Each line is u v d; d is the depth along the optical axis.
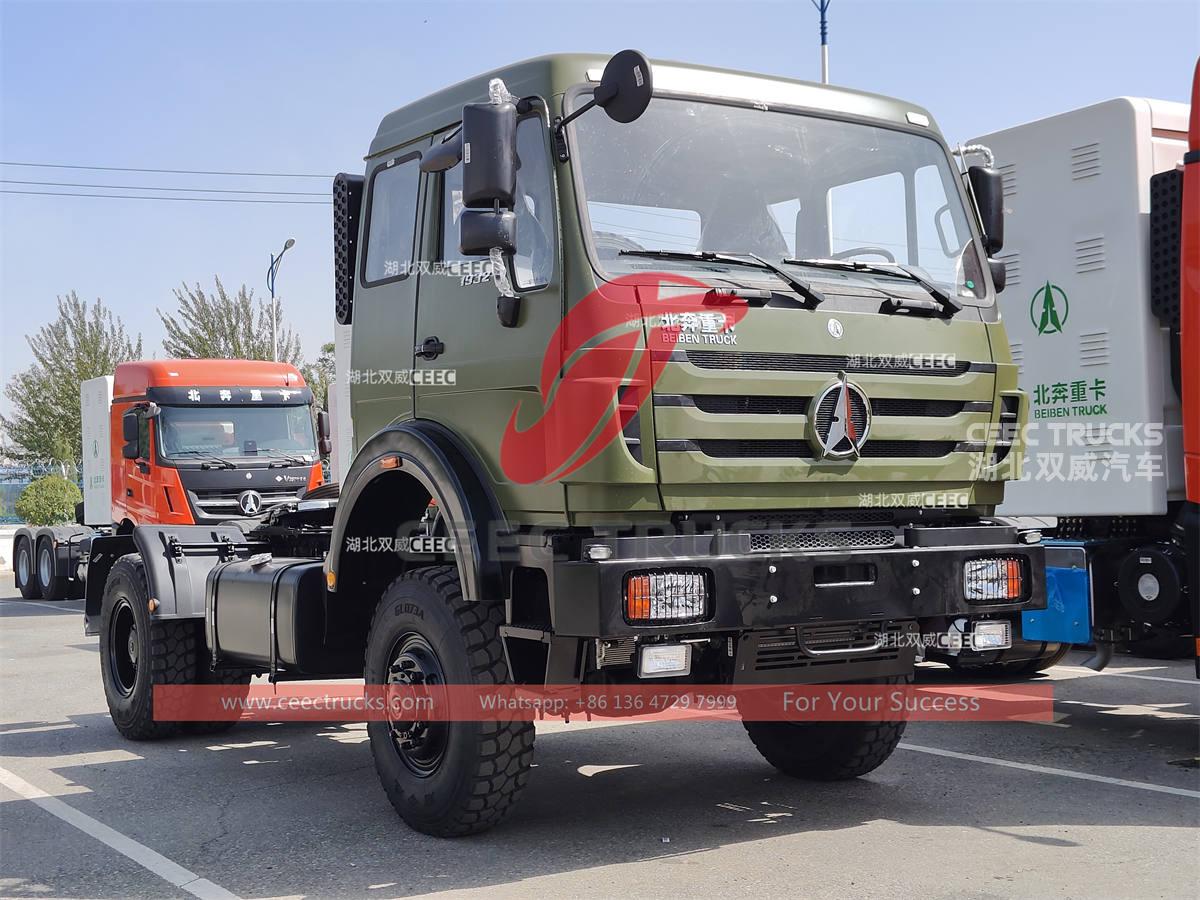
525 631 5.14
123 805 6.45
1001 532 5.58
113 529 15.07
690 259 5.14
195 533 8.25
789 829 5.64
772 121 5.61
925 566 5.25
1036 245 7.99
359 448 6.44
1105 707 8.83
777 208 5.50
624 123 5.06
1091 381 7.66
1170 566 7.17
